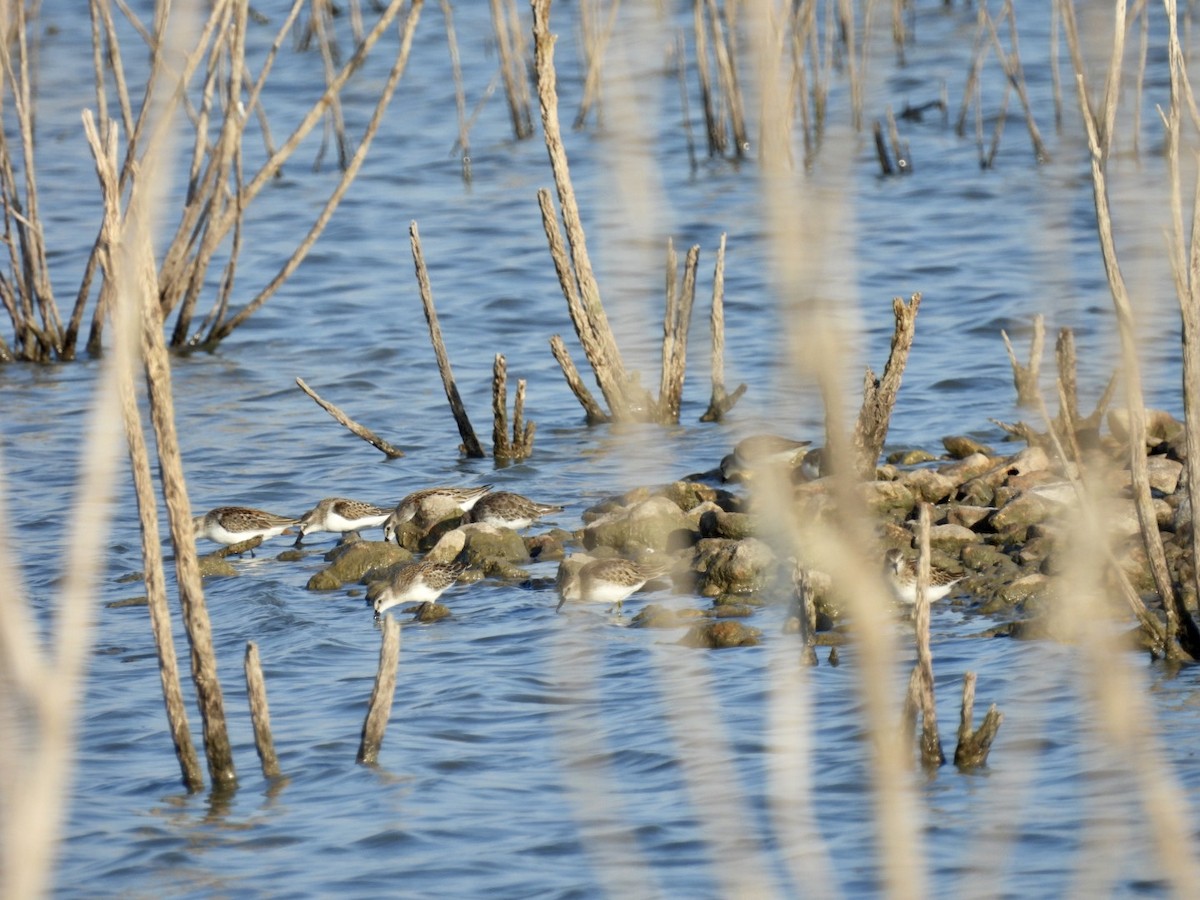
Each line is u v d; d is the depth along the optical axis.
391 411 24.50
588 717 12.29
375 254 35.34
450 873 9.86
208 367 27.67
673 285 22.16
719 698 12.43
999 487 17.62
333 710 12.95
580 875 9.70
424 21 59.47
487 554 17.31
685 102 39.78
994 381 23.92
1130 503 15.55
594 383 25.77
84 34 56.56
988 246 32.81
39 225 28.12
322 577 16.81
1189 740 10.66
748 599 15.26
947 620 14.33
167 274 28.55
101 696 13.45
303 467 21.67
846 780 10.70
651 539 17.31
